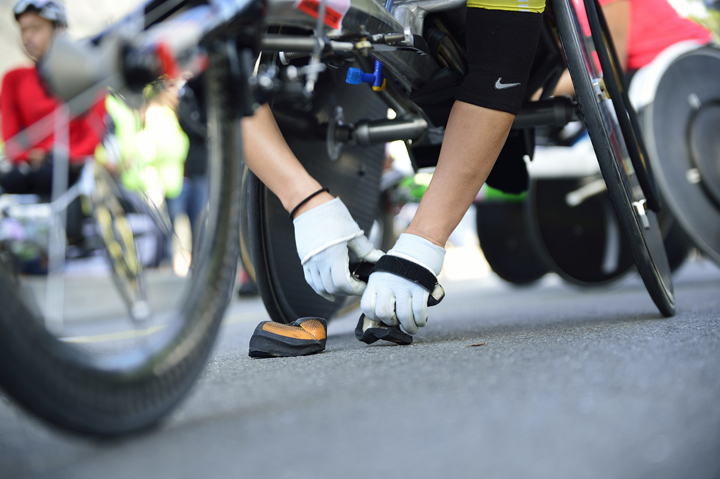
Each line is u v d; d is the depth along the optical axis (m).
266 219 2.15
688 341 1.62
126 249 3.35
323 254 1.88
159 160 6.39
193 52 1.13
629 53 4.51
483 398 1.11
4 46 6.68
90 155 3.54
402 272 1.85
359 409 1.09
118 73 0.97
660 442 0.84
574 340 1.79
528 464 0.78
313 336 1.95
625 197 2.09
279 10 1.41
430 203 1.86
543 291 5.46
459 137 1.82
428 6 1.90
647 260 2.20
